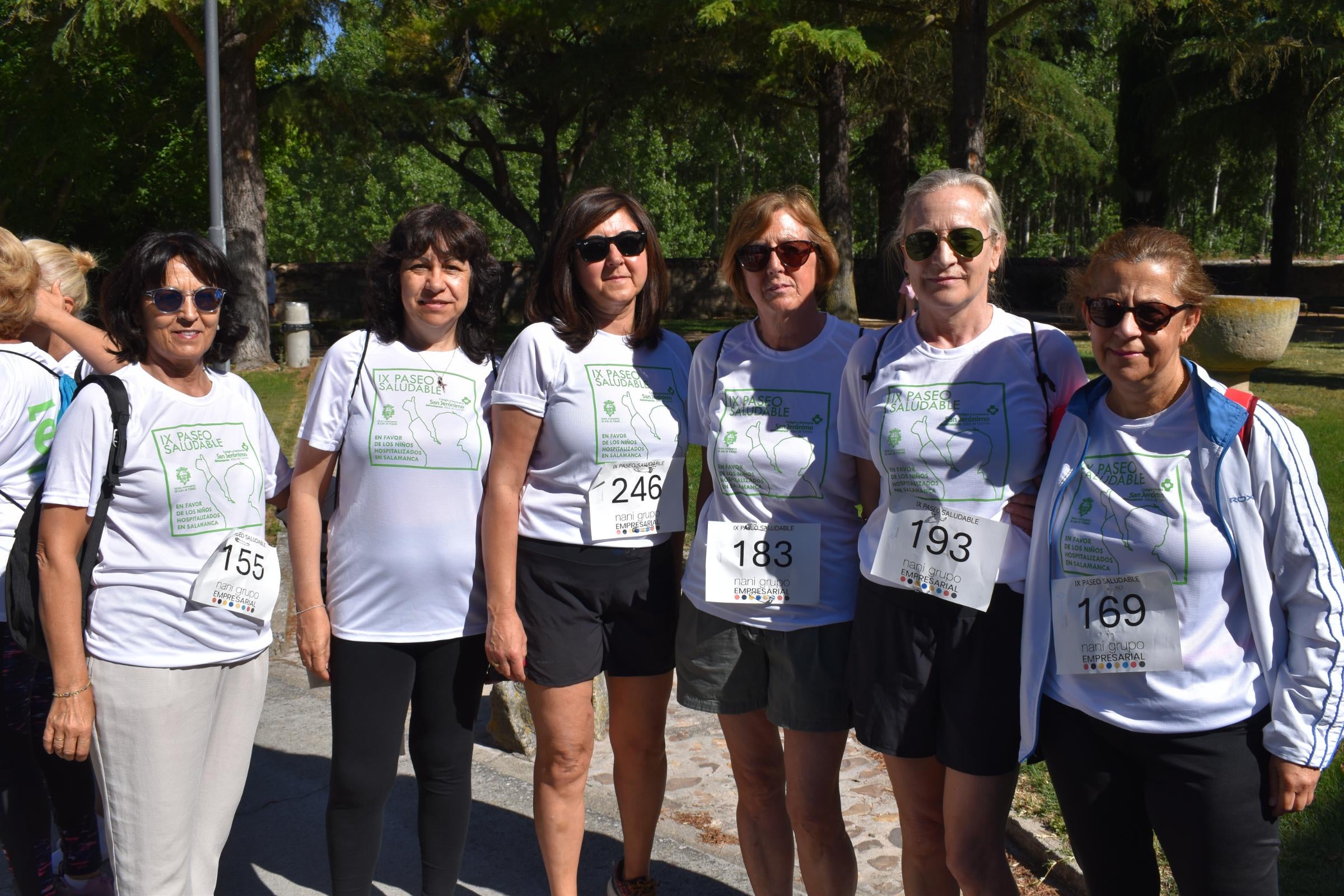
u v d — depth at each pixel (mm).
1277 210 27719
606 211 2805
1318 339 19578
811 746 2703
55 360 3299
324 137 19125
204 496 2582
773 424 2699
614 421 2836
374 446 2762
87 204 22266
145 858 2545
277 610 5684
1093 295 2131
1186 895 2141
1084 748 2221
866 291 27578
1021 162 24703
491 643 2807
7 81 19203
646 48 18734
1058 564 2236
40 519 2512
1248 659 2098
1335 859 3102
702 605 2791
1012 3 18672
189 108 20078
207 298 2549
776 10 13398
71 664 2436
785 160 38406
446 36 21156
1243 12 17359
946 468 2377
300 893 3322
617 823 3699
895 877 3287
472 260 2871
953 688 2424
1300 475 2027
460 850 2953
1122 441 2172
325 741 4398
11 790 2926
